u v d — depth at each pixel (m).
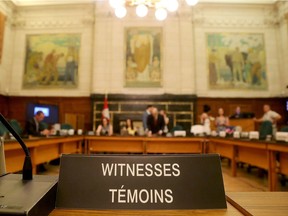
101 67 9.30
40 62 9.72
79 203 0.71
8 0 9.45
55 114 8.62
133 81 9.30
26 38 9.84
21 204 0.57
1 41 9.26
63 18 9.85
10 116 9.53
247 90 9.43
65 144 5.24
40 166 5.42
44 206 0.63
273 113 6.85
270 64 9.54
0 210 0.53
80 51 9.68
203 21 9.66
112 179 0.75
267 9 9.76
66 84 9.60
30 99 9.59
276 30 9.69
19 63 9.74
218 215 0.68
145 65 9.36
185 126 9.01
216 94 9.40
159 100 9.14
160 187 0.74
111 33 9.45
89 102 9.46
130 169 0.76
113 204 0.71
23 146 0.81
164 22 9.50
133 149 5.73
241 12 9.76
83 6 9.79
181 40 9.41
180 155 0.79
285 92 9.28
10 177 0.81
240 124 7.36
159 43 9.44
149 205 0.71
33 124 5.42
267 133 5.13
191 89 9.18
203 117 7.13
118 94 9.10
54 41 9.77
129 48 9.41
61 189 0.73
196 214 0.68
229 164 6.77
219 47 9.59
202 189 0.75
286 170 3.38
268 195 0.86
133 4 5.30
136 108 9.11
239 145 4.63
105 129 7.20
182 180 0.75
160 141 5.70
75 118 9.19
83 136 5.84
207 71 9.48
